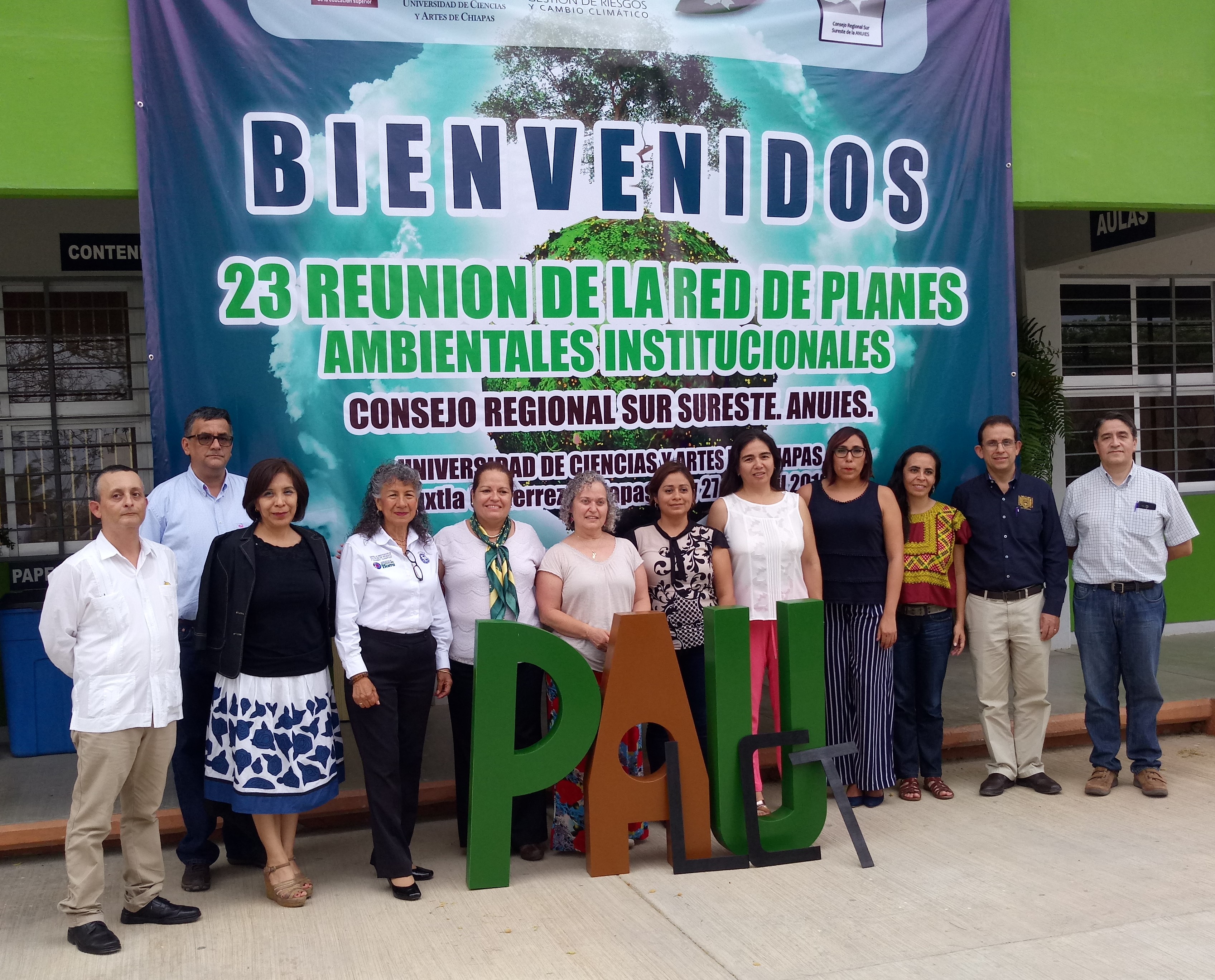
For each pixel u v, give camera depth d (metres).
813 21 5.21
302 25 4.62
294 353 4.66
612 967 3.41
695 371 5.13
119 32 4.51
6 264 6.52
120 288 6.71
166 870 4.39
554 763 4.15
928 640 5.10
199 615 3.89
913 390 5.45
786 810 4.39
